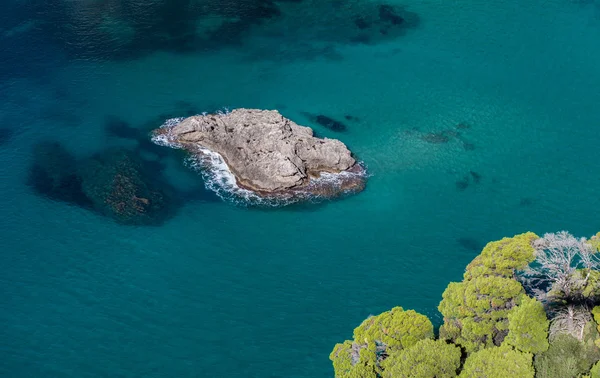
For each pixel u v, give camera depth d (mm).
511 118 94125
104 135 88562
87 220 74688
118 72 102562
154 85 100188
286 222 75812
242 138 83062
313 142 83625
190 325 63188
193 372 58844
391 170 84000
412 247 72562
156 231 73688
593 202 79125
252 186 79875
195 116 88000
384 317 53062
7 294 65750
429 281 68312
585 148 88125
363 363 50531
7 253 70500
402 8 121750
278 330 62906
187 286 67375
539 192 80625
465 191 80750
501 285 52875
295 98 98438
